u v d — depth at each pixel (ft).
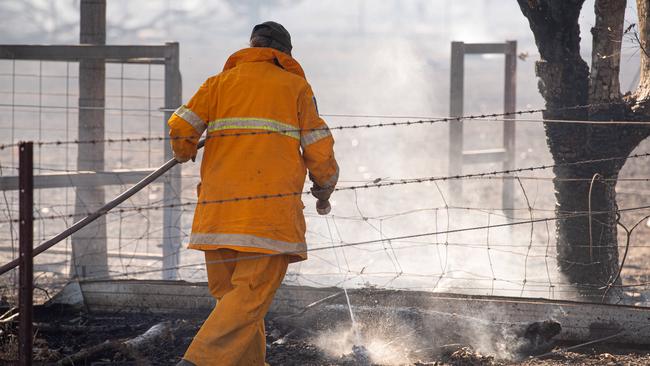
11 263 49.29
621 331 62.08
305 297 66.90
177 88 89.61
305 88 49.42
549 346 60.54
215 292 50.03
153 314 69.05
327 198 51.34
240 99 48.42
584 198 79.05
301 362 57.06
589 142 77.82
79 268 90.99
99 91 94.12
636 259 103.09
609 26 75.82
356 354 57.00
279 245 47.29
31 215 41.96
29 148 41.81
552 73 78.43
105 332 64.03
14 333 60.70
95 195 92.58
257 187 47.42
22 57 90.22
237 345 46.24
